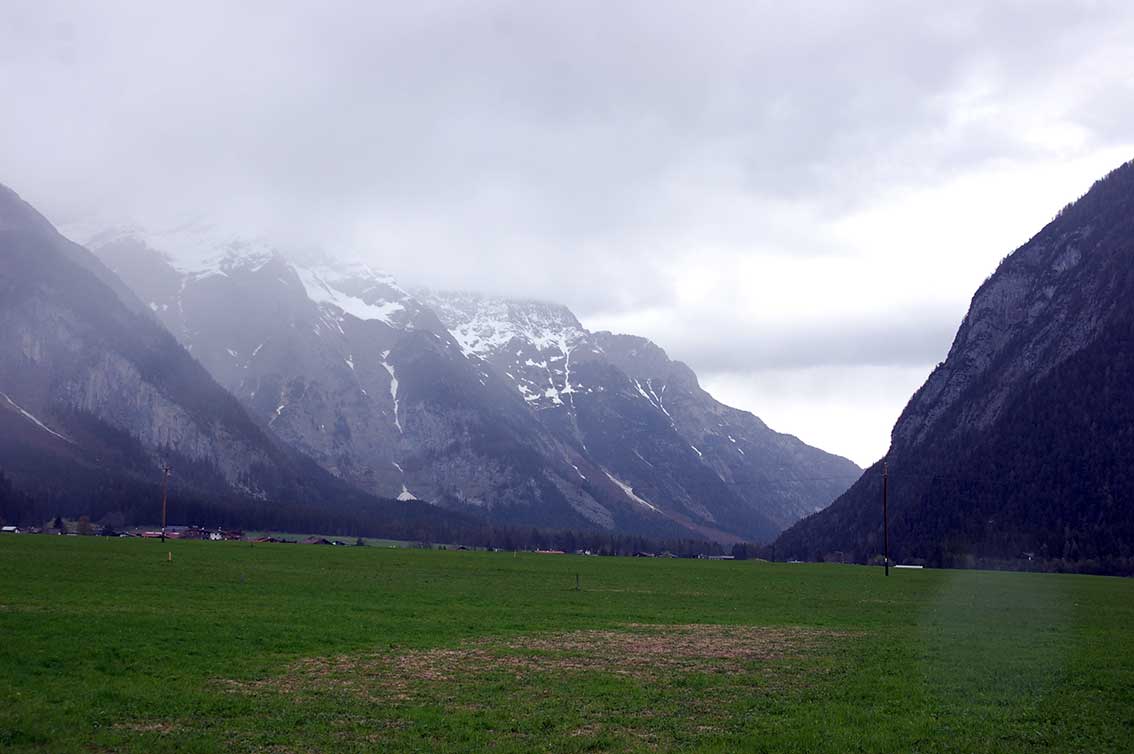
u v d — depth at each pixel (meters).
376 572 107.56
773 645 53.84
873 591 105.56
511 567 135.25
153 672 39.22
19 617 50.28
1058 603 91.19
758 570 157.25
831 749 30.30
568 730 32.00
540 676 41.44
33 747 28.44
